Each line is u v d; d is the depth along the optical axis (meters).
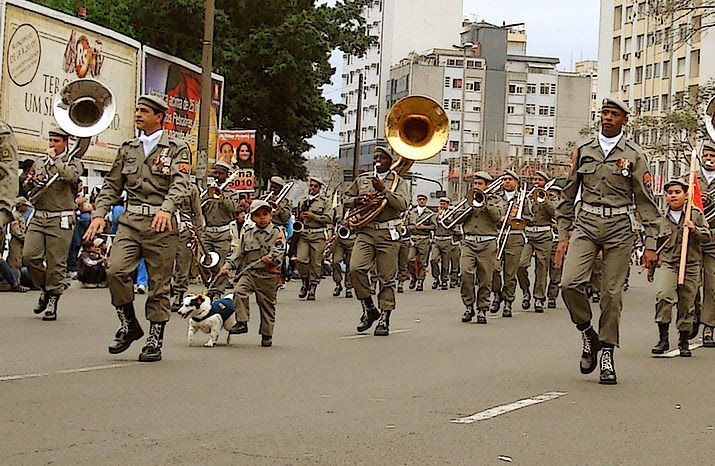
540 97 104.00
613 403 8.97
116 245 10.41
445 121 14.05
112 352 10.67
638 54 75.75
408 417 8.02
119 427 7.35
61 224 14.07
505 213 18.02
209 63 25.03
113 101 13.84
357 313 17.78
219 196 16.34
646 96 74.19
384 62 106.75
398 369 10.80
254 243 12.45
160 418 7.72
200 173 25.03
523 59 105.94
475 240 16.61
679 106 52.12
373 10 109.00
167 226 10.02
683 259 11.78
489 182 16.67
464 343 13.56
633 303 22.03
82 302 17.14
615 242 9.94
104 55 26.83
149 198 10.41
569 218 10.23
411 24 106.50
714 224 13.50
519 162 88.88
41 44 24.02
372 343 13.22
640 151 10.02
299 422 7.72
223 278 16.61
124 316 10.63
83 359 10.68
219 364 10.72
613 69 79.31
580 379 10.34
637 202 10.08
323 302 20.45
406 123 14.08
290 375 10.12
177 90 30.41
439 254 26.14
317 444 6.99
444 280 26.16
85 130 13.66
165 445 6.83
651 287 28.47
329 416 7.99
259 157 39.09
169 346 12.13
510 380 10.17
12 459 6.37
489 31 102.38
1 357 10.73
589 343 10.30
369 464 6.50
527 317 18.20
